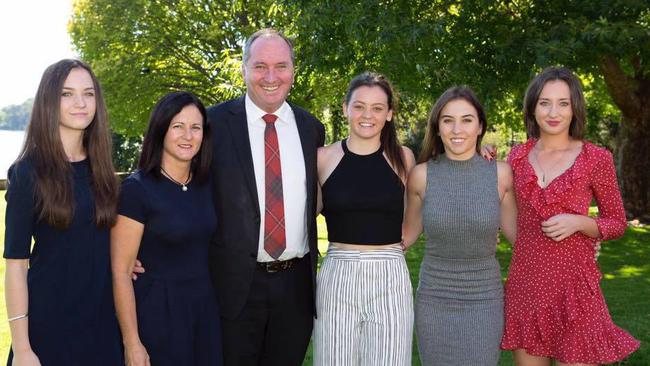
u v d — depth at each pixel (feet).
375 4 20.92
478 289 9.80
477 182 9.87
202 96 47.44
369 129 9.75
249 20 43.91
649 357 13.83
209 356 9.14
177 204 8.93
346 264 9.70
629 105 33.78
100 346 8.18
